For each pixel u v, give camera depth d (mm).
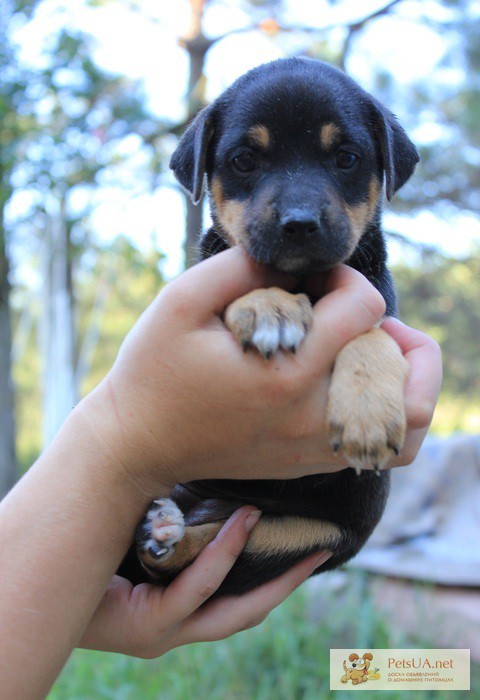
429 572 777
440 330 2475
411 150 496
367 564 820
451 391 2512
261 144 424
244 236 407
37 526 320
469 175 1762
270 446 326
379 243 462
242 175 434
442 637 726
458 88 1710
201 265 336
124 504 329
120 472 325
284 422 321
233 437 322
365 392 321
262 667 721
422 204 1759
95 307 2486
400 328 369
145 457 325
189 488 435
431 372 341
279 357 315
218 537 365
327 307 331
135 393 324
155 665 738
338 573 829
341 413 320
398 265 2045
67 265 1610
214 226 469
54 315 1699
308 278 404
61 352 1683
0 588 311
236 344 317
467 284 2285
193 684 697
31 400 3717
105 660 761
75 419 338
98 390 342
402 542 876
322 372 324
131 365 327
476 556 797
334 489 431
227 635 387
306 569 413
